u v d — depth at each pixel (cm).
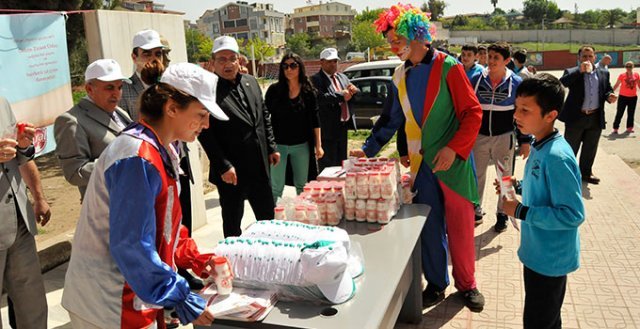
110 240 158
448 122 318
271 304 195
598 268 386
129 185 157
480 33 6938
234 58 375
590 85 596
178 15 492
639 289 350
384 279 212
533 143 233
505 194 229
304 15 10150
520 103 224
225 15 9769
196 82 166
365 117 1113
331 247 195
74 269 175
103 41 404
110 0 1400
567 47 6284
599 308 328
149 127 168
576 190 211
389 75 1119
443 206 331
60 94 395
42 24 374
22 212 273
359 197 285
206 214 552
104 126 306
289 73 469
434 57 315
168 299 162
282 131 489
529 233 232
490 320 321
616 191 586
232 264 207
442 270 340
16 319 287
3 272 267
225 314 185
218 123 378
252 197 405
